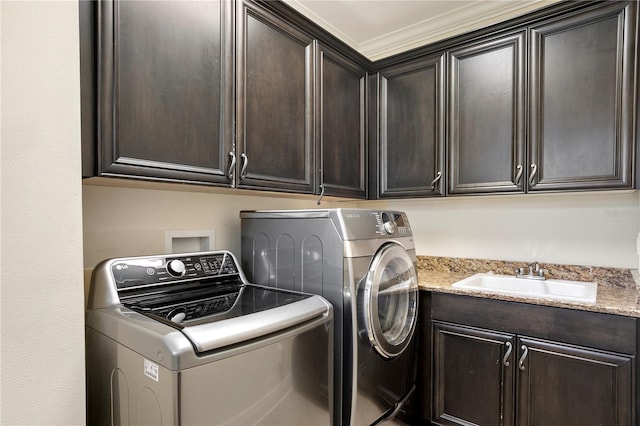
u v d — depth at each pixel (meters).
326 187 2.01
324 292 1.48
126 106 1.15
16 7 0.81
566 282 2.01
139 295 1.29
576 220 2.08
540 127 1.83
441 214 2.57
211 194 1.90
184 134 1.31
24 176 0.81
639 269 1.74
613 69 1.65
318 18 2.36
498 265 2.31
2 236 0.78
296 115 1.81
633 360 1.44
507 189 1.92
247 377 1.00
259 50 1.61
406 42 2.63
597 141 1.69
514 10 2.20
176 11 1.29
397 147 2.30
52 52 0.87
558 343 1.60
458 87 2.08
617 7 1.64
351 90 2.23
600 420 1.50
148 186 1.48
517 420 1.70
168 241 1.71
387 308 1.68
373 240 1.57
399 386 1.75
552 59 1.80
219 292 1.48
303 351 1.20
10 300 0.79
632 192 1.82
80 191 0.92
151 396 0.90
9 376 0.78
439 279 2.19
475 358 1.83
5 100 0.79
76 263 0.90
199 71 1.37
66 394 0.87
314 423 1.25
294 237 1.60
